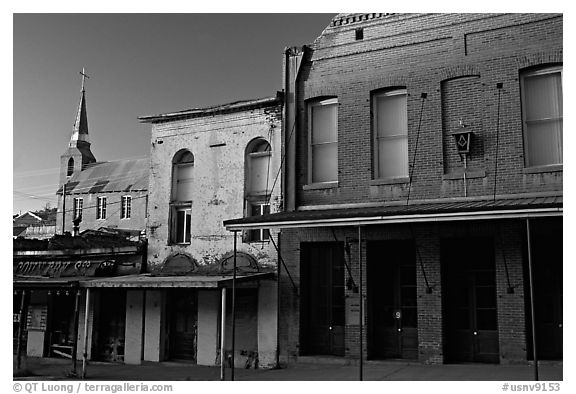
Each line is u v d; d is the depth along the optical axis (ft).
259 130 57.26
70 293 60.59
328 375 44.73
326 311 52.13
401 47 51.72
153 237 61.21
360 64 53.31
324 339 51.75
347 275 50.06
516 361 43.29
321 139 54.90
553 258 44.62
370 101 52.44
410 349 48.44
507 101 46.96
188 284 48.78
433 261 46.93
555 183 44.50
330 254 52.85
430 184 48.73
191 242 58.95
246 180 57.52
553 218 42.39
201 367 54.95
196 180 59.82
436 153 48.91
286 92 55.98
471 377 39.91
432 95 49.80
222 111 59.21
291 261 52.80
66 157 197.47
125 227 164.14
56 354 64.54
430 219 38.65
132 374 51.72
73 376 50.96
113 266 62.34
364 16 53.93
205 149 60.03
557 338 43.73
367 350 48.32
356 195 51.55
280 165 55.36
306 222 42.80
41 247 70.23
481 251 47.21
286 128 55.42
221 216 57.93
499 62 47.60
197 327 57.00
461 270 47.62
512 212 36.42
